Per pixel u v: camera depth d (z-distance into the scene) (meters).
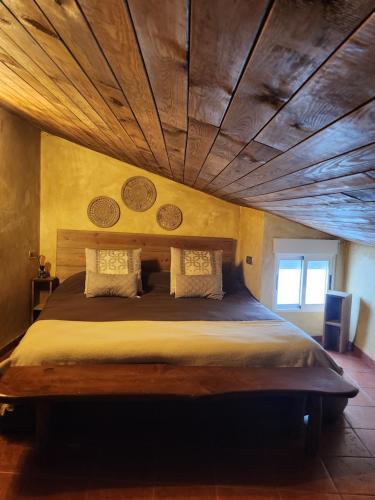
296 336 2.38
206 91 0.85
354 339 3.62
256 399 2.22
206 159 1.76
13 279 3.47
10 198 3.34
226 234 4.34
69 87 1.42
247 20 0.52
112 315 2.84
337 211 1.77
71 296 3.47
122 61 0.88
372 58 0.50
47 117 2.64
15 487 1.74
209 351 2.17
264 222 3.63
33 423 2.12
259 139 1.05
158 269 4.22
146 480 1.82
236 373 2.00
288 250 3.67
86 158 4.07
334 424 2.36
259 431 2.24
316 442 2.01
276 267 3.69
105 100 1.39
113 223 4.16
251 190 2.17
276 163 1.25
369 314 3.40
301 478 1.87
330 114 0.72
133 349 2.13
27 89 1.83
